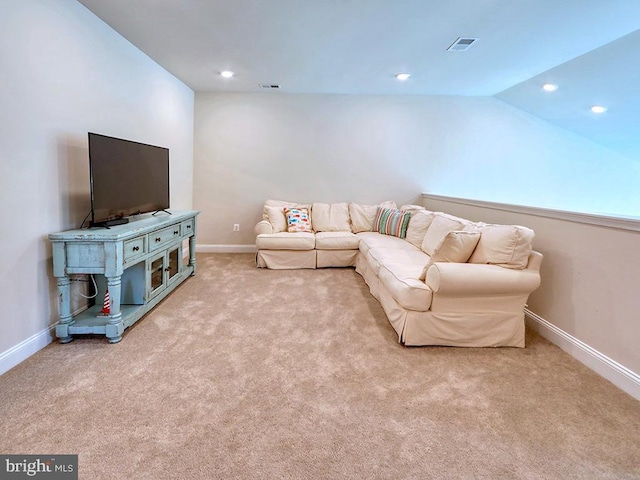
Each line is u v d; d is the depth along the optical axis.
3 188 1.84
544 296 2.54
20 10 1.91
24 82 1.95
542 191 4.99
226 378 1.88
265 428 1.50
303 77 4.00
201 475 1.25
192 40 2.99
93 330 2.22
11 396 1.66
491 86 4.25
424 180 4.95
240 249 5.04
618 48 2.90
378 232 4.50
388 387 1.84
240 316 2.76
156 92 3.63
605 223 2.01
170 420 1.53
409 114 4.82
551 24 2.56
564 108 4.31
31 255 2.05
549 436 1.50
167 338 2.34
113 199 2.51
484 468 1.32
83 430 1.45
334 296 3.29
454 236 2.31
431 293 2.25
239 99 4.74
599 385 1.91
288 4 2.33
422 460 1.35
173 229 3.17
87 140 2.53
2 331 1.86
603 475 1.30
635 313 1.84
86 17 2.48
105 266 2.16
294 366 2.03
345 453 1.37
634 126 4.18
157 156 3.20
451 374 1.99
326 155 4.89
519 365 2.11
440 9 2.37
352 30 2.72
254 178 4.90
